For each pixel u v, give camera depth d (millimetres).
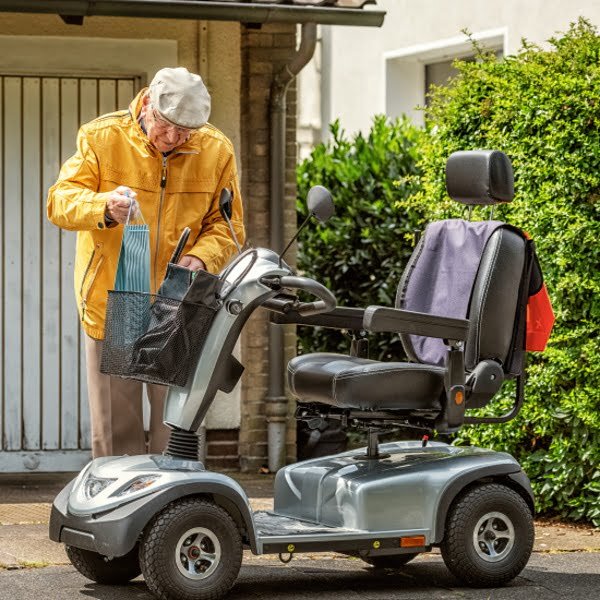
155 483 6750
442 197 10453
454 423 7453
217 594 6820
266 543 7004
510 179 7832
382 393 7316
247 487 11227
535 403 9570
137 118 7730
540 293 8008
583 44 9539
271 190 12203
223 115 12117
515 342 7844
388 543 7312
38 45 11672
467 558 7434
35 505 10195
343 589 7434
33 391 11805
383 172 14234
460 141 10266
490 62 10172
